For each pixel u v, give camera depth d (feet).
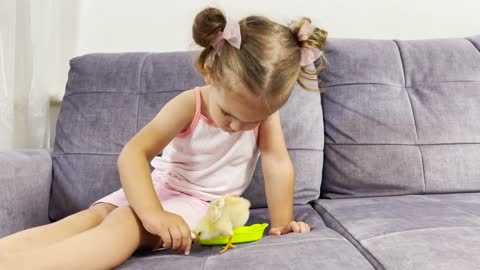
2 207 3.57
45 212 4.27
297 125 4.41
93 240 2.54
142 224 2.92
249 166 3.99
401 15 5.71
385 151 4.44
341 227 3.25
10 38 5.04
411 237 2.68
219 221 2.87
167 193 3.82
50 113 5.57
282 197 3.71
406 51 4.88
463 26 5.73
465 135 4.49
